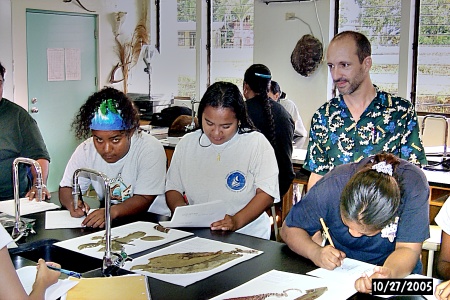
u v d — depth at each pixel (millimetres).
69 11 6145
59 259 1953
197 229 2156
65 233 2119
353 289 1580
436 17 5469
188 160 2398
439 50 5496
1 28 5441
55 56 6094
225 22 6875
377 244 1785
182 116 5129
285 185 3596
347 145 2551
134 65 7031
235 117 2252
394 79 5793
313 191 1854
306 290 1564
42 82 5980
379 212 1497
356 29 5941
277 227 3826
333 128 2578
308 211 1854
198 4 6922
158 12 7242
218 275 1673
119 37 6781
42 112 6020
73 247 1942
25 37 5742
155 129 5809
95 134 2254
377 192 1508
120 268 1698
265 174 2301
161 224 2199
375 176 1553
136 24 7023
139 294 1482
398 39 5699
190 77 7195
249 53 6738
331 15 5961
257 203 2258
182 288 1571
